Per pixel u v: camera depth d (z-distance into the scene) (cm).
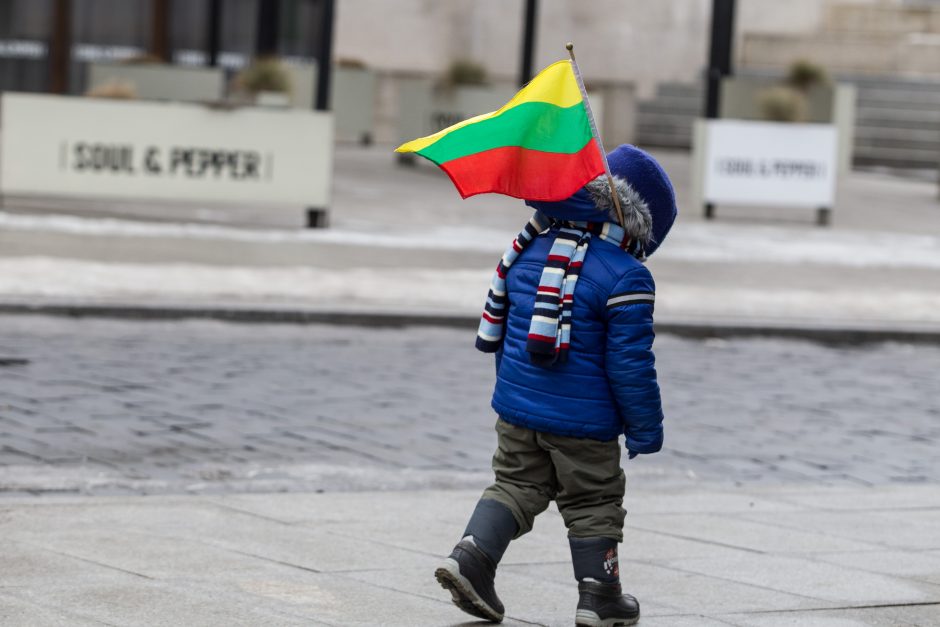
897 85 9394
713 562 1617
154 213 5031
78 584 1398
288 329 3297
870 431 2580
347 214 5397
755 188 6075
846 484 2150
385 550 1599
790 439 2470
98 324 3177
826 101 6512
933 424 2680
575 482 1277
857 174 8469
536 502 1302
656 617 1380
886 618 1410
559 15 9600
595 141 1217
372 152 8294
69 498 1808
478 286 3847
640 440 1259
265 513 1758
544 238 1283
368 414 2464
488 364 3045
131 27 9681
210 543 1592
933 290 4356
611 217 1262
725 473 2189
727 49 6356
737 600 1457
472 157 1227
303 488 1945
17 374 2600
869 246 5409
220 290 3503
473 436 2341
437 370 2933
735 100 6400
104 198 5044
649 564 1600
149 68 7438
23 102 4588
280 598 1385
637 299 1241
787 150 6078
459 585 1274
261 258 4091
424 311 3434
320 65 4866
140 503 1778
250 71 6656
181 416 2352
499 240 4891
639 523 1809
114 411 2359
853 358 3450
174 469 2011
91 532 1614
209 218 4997
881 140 9094
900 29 9969
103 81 7475
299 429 2312
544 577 1520
